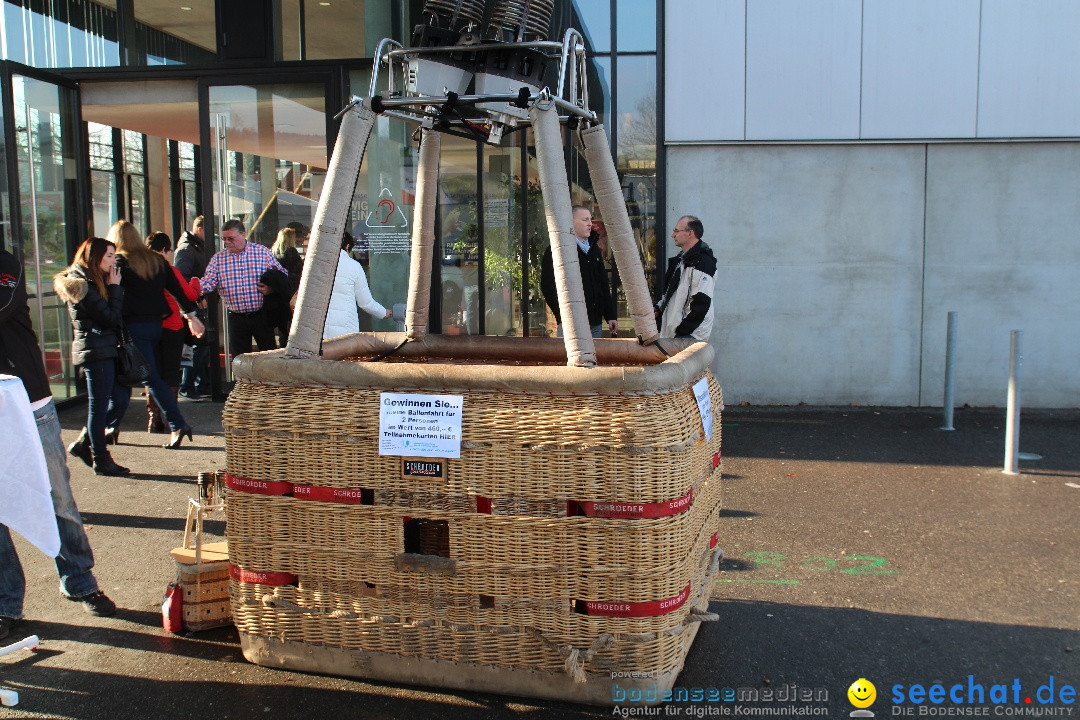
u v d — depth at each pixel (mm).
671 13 8688
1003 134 8602
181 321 7953
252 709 3375
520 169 8867
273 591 3557
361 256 9008
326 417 3340
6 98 8234
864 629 4105
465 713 3334
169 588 4074
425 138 4172
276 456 3430
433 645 3406
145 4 8969
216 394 9242
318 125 8914
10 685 3568
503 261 8977
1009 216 8758
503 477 3189
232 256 8070
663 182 8859
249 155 9023
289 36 8859
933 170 8750
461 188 8906
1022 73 8562
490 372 3182
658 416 3090
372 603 3430
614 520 3123
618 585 3172
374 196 8961
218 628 4070
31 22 9102
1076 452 7312
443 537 3959
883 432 7992
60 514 4082
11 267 4004
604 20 8734
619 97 8805
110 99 9328
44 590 4520
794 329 8969
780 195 8844
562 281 3268
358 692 3482
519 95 3234
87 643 3930
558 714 3328
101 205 11539
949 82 8609
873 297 8883
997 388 8930
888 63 8625
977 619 4219
